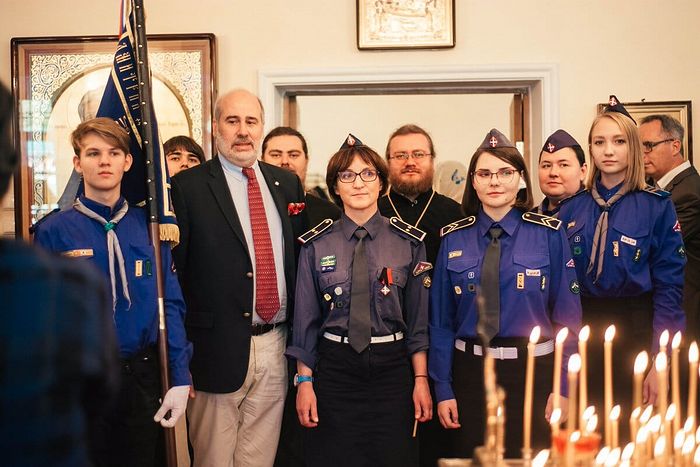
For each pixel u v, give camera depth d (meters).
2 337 0.96
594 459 1.65
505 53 4.22
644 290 2.81
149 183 2.55
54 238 2.43
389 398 2.72
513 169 2.73
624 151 2.85
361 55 4.26
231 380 2.73
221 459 2.77
